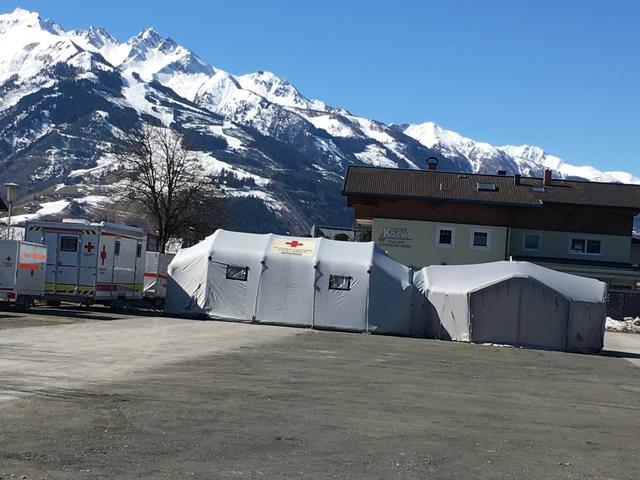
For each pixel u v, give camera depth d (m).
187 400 11.84
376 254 34.75
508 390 16.36
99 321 27.80
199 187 61.72
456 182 66.19
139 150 60.84
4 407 10.34
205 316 34.69
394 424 11.07
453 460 8.95
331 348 23.94
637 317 55.50
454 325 32.16
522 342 31.33
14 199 35.44
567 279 32.31
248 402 12.09
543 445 10.30
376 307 33.69
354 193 62.12
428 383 16.50
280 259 34.50
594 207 63.75
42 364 15.03
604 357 29.23
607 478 8.58
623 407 14.96
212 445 8.91
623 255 63.81
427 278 34.22
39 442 8.52
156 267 40.38
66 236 31.41
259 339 25.47
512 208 62.88
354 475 7.91
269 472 7.82
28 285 29.33
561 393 16.58
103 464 7.75
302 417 11.09
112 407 10.82
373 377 16.84
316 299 33.97
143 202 60.94
